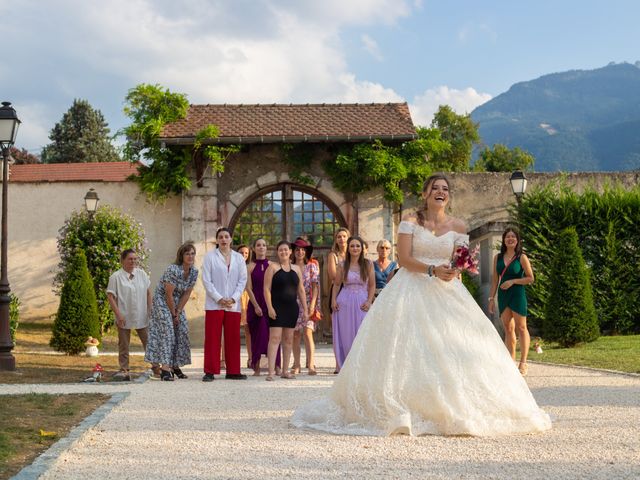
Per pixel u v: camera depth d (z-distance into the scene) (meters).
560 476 4.27
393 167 19.66
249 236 20.61
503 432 5.60
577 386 8.56
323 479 4.30
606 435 5.46
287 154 20.14
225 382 10.32
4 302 12.08
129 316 10.91
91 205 18.95
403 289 6.11
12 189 20.84
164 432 5.96
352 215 20.38
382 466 4.59
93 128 63.16
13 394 8.31
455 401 5.66
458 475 4.33
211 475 4.46
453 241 6.29
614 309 18.84
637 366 10.73
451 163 49.12
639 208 19.05
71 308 14.88
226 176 20.39
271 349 10.68
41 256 20.72
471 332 6.00
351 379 5.98
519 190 18.55
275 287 10.77
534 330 18.81
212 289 10.75
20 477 4.43
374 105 21.67
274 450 5.14
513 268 10.48
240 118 20.67
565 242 15.37
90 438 5.74
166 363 10.70
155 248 20.53
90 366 12.61
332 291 11.45
